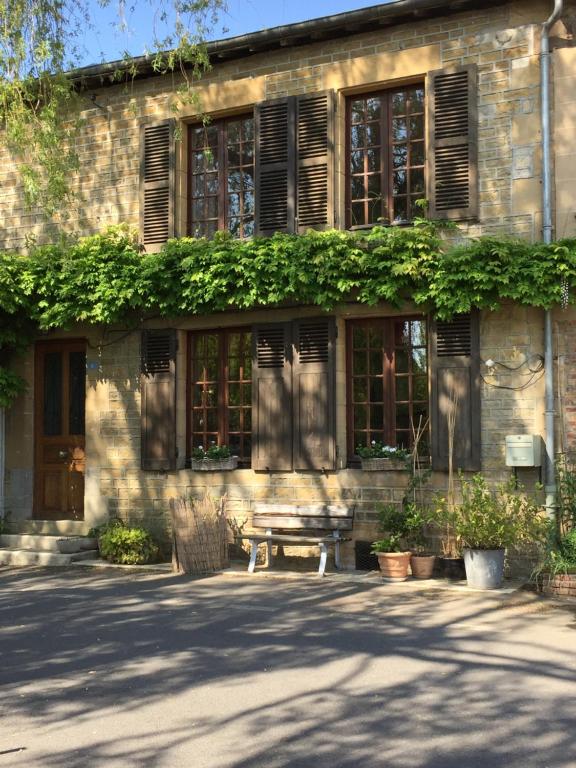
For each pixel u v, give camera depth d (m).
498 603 8.48
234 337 11.59
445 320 10.06
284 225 11.06
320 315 10.76
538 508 9.38
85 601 8.91
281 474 10.94
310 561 10.75
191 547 10.53
